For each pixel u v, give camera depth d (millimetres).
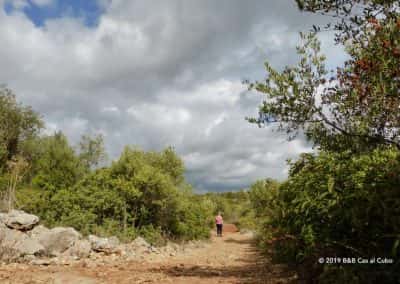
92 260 10352
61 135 23906
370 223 4656
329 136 6410
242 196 45031
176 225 18109
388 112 4906
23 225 10641
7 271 7789
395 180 4363
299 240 6199
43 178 20375
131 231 14523
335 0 5363
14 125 33219
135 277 7680
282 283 7160
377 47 4742
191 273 8641
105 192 15094
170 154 20016
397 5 4953
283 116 6234
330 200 5023
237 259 12586
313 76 6109
